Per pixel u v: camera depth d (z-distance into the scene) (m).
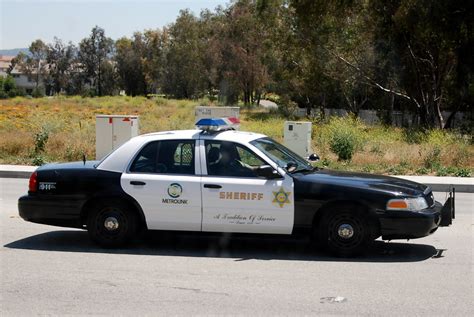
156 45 145.62
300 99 82.31
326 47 56.38
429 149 25.86
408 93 55.66
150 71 144.38
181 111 66.94
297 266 9.43
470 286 8.38
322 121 46.22
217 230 10.07
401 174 22.55
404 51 51.88
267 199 9.86
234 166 10.12
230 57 95.75
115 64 152.00
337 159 25.19
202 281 8.51
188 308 7.32
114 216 10.31
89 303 7.49
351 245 9.88
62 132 28.98
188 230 10.16
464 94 51.22
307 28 55.25
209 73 116.50
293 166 10.26
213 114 25.14
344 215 9.84
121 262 9.55
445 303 7.61
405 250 10.67
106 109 70.81
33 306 7.37
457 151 26.03
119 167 10.35
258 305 7.45
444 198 18.02
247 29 93.94
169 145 10.36
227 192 9.92
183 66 124.62
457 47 45.78
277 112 74.12
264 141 10.75
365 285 8.39
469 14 42.19
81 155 24.59
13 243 10.85
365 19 51.25
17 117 50.84
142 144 10.44
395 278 8.77
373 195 9.72
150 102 87.50
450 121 56.06
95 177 10.30
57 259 9.70
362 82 58.41
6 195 16.95
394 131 39.06
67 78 154.88
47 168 10.70
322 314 7.13
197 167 10.14
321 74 59.66
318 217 9.93
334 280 8.63
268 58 79.06
